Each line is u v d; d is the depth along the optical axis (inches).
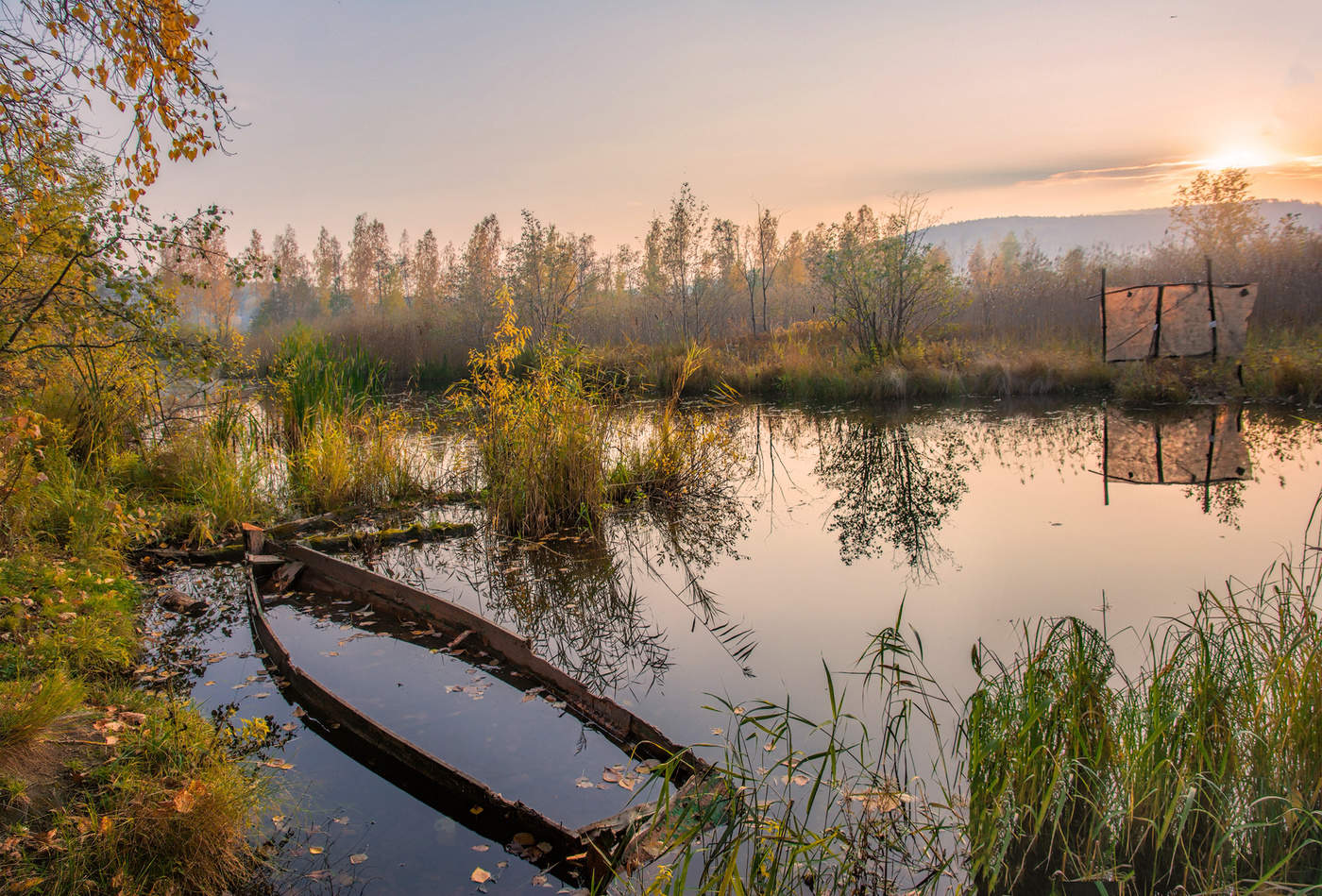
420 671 190.7
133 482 331.6
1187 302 592.1
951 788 138.3
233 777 131.6
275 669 189.2
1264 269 788.6
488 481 351.6
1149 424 502.0
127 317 290.8
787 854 120.6
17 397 295.3
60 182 259.1
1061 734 134.4
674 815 123.8
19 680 146.3
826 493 386.3
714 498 379.9
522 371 669.3
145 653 197.6
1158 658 182.7
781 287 1497.3
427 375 936.3
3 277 267.3
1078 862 118.1
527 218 959.6
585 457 331.6
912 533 309.7
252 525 276.8
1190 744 128.4
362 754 152.0
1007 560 268.4
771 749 152.5
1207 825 121.8
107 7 190.2
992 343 730.8
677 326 1090.1
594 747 155.6
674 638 215.2
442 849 123.6
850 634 213.0
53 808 118.7
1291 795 116.7
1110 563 258.7
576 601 247.4
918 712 165.5
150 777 128.5
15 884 102.0
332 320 1481.3
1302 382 536.7
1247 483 352.8
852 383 681.6
